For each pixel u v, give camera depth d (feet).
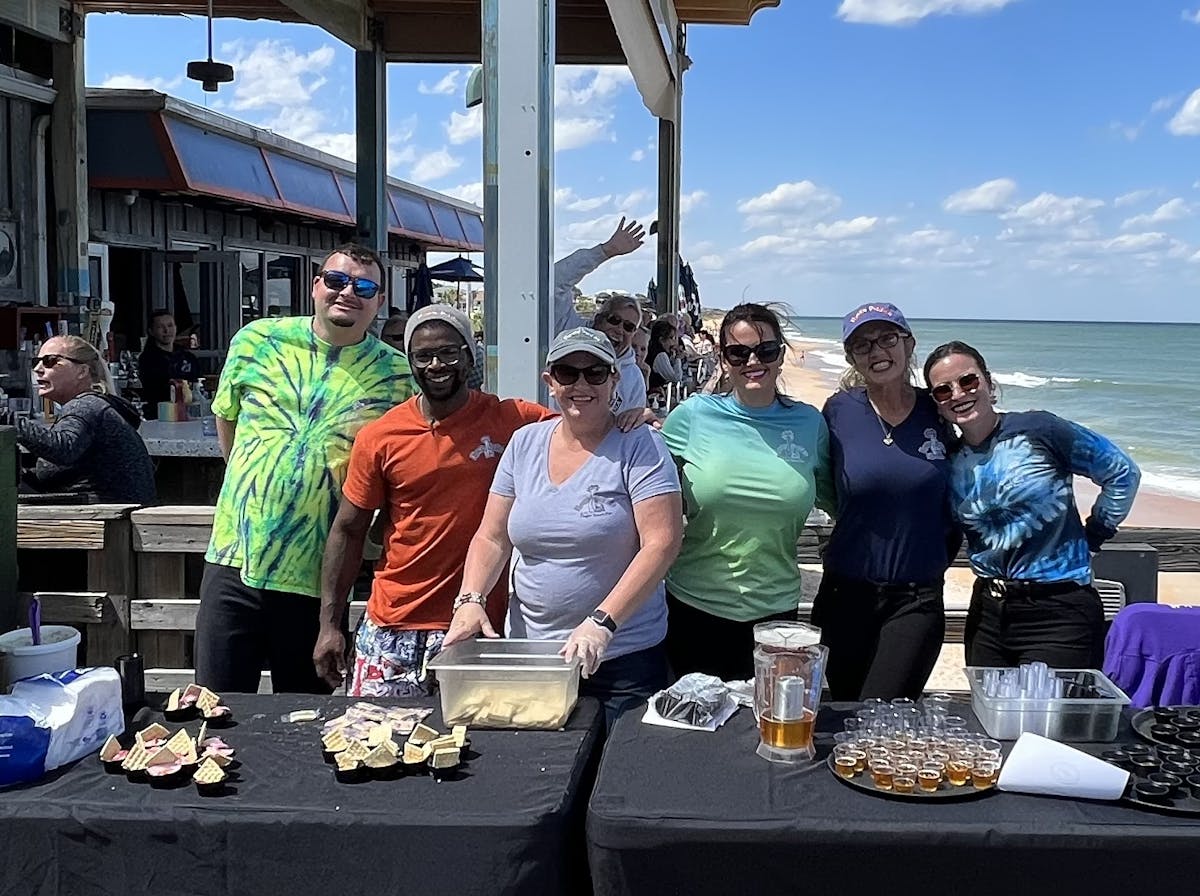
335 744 6.76
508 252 10.78
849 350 9.23
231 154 34.32
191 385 26.00
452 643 7.75
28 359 21.85
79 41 24.61
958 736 6.70
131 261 34.68
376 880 5.80
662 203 31.83
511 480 8.45
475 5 28.02
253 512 9.61
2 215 23.16
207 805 5.97
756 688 6.81
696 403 9.46
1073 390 121.08
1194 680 9.14
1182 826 5.67
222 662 9.81
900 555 9.14
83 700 6.77
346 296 9.46
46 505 12.00
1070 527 9.18
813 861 5.69
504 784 6.27
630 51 21.42
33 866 5.97
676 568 9.47
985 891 5.66
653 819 5.75
